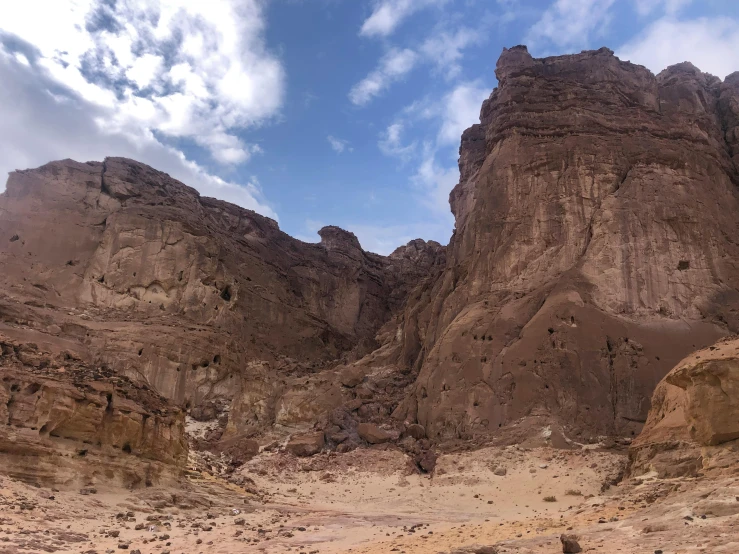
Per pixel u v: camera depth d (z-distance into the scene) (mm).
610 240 56219
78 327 62375
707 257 56281
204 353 63812
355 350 84750
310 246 107000
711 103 73188
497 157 65938
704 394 20703
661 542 14578
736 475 18453
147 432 29078
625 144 62125
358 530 25344
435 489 40906
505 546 17391
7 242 73062
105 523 21812
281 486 42844
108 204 77938
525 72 69938
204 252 76438
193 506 28047
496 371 50906
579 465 40094
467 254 67125
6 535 17562
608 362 49156
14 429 23594
